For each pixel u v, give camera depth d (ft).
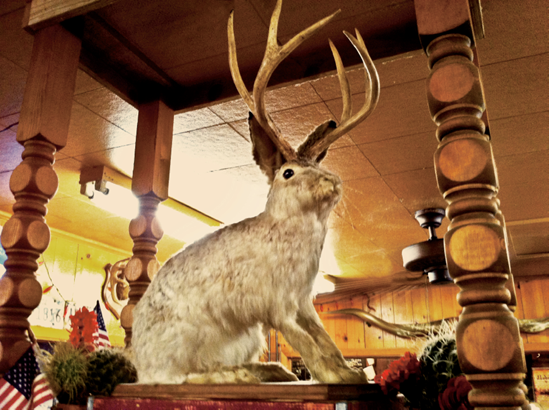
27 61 9.10
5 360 6.39
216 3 7.55
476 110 5.15
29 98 7.34
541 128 11.41
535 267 22.21
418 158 13.10
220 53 8.74
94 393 6.32
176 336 5.11
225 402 4.45
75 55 7.82
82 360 6.52
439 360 5.19
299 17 7.86
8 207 16.74
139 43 8.51
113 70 9.00
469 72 5.23
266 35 8.26
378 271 23.79
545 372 21.81
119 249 21.30
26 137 7.22
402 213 16.74
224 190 15.65
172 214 17.04
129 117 11.03
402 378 5.02
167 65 9.09
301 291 5.21
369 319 25.17
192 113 10.94
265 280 5.08
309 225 5.30
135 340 5.52
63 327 17.81
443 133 5.16
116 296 20.21
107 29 8.09
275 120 11.34
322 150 5.82
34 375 6.49
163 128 9.39
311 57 8.72
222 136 12.09
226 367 5.01
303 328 5.23
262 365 5.33
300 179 5.33
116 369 6.48
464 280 4.56
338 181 5.39
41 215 7.21
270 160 6.00
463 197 4.81
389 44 8.20
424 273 17.39
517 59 9.07
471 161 4.84
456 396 4.84
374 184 14.65
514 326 4.28
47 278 17.69
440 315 24.36
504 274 4.49
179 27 8.09
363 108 5.64
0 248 16.05
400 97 10.38
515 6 7.79
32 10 7.64
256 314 5.10
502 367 4.14
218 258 5.33
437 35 5.64
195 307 5.17
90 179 13.60
